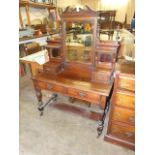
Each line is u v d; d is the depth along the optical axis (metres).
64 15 1.64
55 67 1.75
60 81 1.63
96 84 1.56
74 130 1.87
